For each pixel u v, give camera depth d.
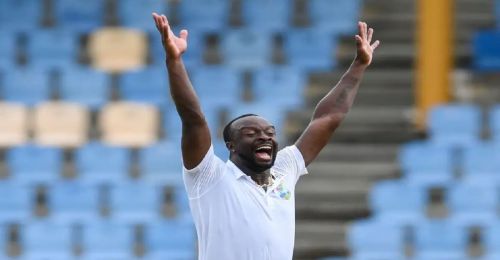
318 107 19.52
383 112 49.91
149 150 47.25
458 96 52.50
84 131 49.91
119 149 47.50
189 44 53.75
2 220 45.56
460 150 46.56
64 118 49.94
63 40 54.44
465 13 56.62
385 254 43.31
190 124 17.41
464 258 43.50
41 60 54.25
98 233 44.38
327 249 43.78
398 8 56.06
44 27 56.28
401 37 54.44
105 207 45.78
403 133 48.91
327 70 52.91
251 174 17.86
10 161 47.75
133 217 45.56
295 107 50.34
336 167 46.97
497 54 53.91
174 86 17.33
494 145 46.69
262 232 17.45
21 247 44.53
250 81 50.88
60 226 44.47
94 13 56.34
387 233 43.38
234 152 17.98
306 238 44.25
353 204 45.78
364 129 49.19
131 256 44.16
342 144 48.72
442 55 48.97
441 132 48.56
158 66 54.03
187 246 44.12
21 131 49.81
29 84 51.78
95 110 51.06
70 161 48.25
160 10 56.28
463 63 54.25
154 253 44.16
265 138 17.73
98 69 53.50
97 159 47.47
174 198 45.81
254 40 53.38
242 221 17.47
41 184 46.97
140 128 49.53
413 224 43.62
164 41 17.28
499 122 48.41
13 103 51.41
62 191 45.88
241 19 55.81
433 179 46.50
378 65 53.12
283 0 55.72
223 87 50.78
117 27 56.28
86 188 45.84
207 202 17.58
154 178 47.06
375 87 51.62
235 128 17.89
